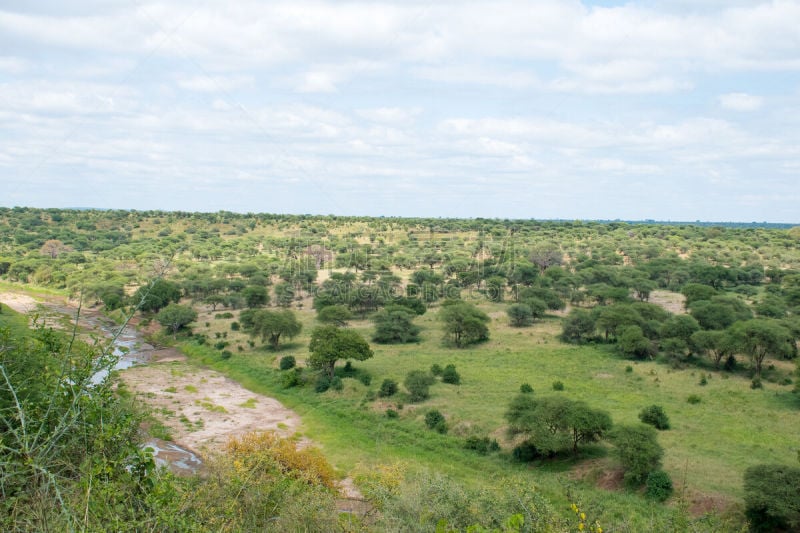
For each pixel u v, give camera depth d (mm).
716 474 30703
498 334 70875
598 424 34000
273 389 50969
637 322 63469
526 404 37500
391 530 14711
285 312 68812
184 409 44188
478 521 14938
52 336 9219
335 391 48250
